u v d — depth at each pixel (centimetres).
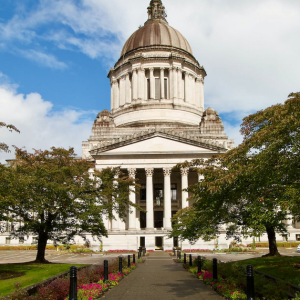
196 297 1761
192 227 3822
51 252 6112
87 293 1742
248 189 2261
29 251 6806
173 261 4256
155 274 2808
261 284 1730
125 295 1842
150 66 8456
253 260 3083
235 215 3206
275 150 2041
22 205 3069
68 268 2761
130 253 5625
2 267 2789
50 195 3048
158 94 8525
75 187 3272
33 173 3188
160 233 6156
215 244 5903
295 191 1872
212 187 2272
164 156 6462
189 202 6719
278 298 1545
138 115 8188
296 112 2022
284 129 2014
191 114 8400
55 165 3516
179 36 9044
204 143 6425
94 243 6172
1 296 1536
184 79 8688
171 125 7962
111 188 3600
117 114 8575
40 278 2155
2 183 2500
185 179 6425
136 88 8381
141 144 6512
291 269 2322
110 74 9212
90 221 3509
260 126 2866
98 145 6519
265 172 2073
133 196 6438
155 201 7025
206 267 2684
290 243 6606
